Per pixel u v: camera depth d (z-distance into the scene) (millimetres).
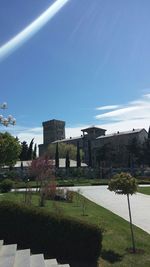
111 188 13539
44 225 12117
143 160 103875
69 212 22422
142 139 135375
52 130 180375
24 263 9406
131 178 13516
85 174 86312
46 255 11797
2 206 12438
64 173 84625
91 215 21312
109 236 15031
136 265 11367
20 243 12180
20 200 26438
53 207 22297
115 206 27109
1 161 69625
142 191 43469
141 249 13125
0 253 10188
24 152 105875
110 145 122562
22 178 70938
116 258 12078
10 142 70125
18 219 12281
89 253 11734
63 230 11938
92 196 37062
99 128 155500
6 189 41594
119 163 118938
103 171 88438
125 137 137250
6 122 18375
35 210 12352
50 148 126688
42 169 34594
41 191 27141
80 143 158000
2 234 12273
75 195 34625
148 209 24750
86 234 11758
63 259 11742
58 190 30656
